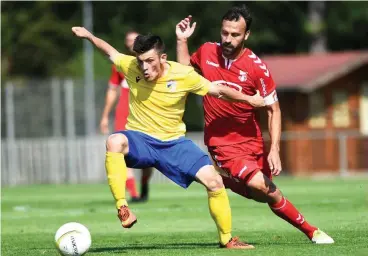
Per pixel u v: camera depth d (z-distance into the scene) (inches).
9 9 4397.1
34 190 2427.4
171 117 903.1
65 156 2984.7
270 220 1296.8
